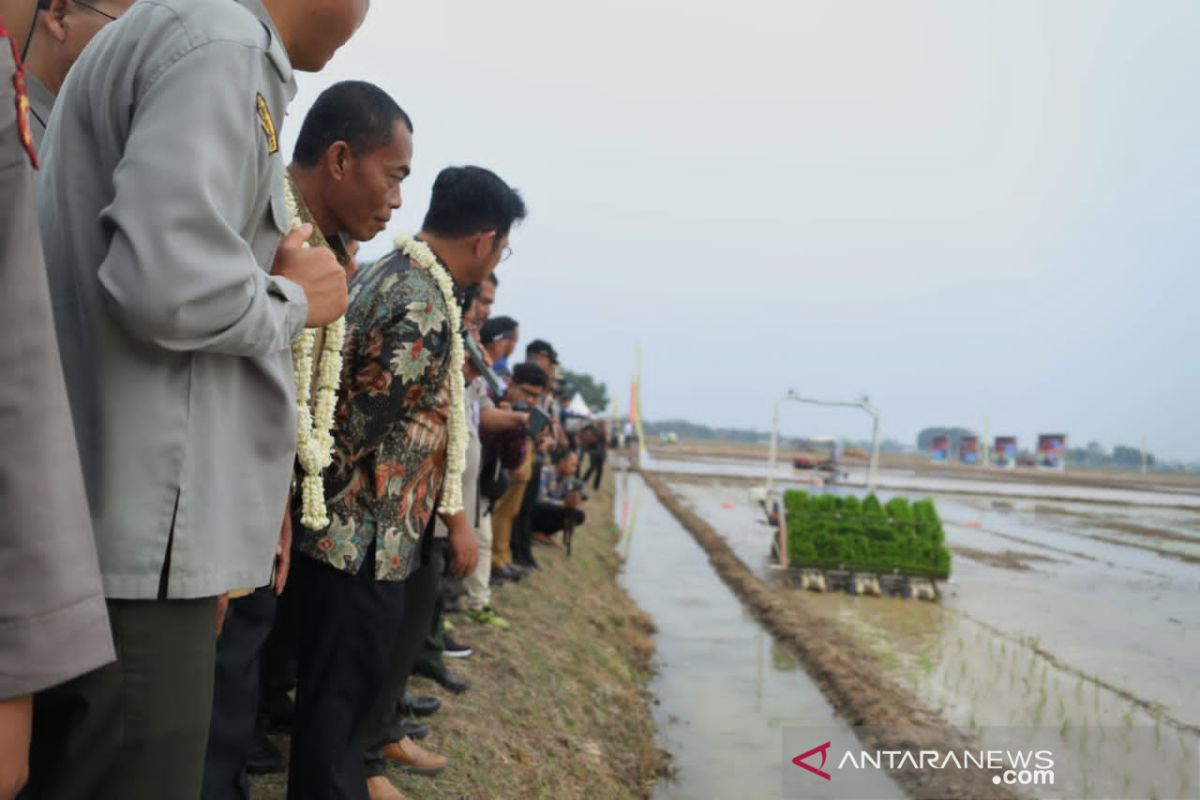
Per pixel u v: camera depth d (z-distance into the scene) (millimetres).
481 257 2918
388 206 2496
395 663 2943
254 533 1536
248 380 1522
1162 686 7059
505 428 5090
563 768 4242
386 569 2469
